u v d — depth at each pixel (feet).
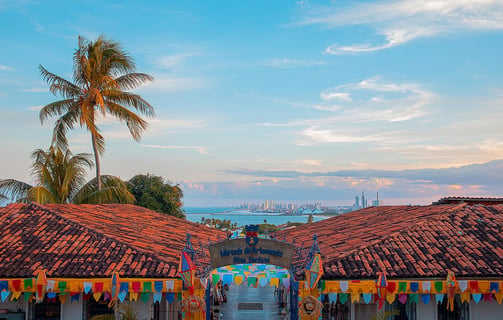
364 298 57.98
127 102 120.78
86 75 117.39
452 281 57.93
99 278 58.75
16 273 58.95
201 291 57.77
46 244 66.49
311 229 105.60
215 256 61.26
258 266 64.95
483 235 68.85
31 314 62.18
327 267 60.64
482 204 85.20
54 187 112.88
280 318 91.76
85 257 63.21
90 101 116.98
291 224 233.55
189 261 57.88
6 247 65.16
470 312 61.93
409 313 62.90
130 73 122.83
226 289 127.85
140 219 96.58
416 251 64.90
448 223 72.90
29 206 78.18
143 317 62.28
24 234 69.21
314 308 56.65
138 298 62.44
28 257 62.80
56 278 58.39
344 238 78.13
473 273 59.52
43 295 57.67
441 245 66.49
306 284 57.36
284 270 62.23
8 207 78.54
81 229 71.10
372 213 102.89
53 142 114.32
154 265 61.87
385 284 57.52
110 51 120.78
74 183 116.26
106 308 63.36
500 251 64.39
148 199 157.38
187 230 100.27
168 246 74.69
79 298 60.23
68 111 117.60
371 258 63.10
